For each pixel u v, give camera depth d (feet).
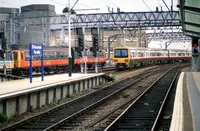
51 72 167.73
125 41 388.78
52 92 76.54
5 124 51.34
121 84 120.16
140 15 182.09
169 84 117.19
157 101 76.18
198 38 141.08
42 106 70.54
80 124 51.39
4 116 52.49
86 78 104.83
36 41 322.55
